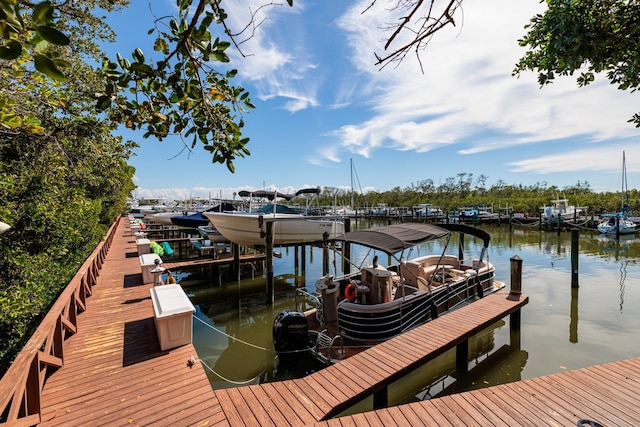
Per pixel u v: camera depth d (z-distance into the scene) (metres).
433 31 1.23
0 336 4.33
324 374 3.96
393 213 41.97
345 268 10.67
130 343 4.18
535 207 35.31
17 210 5.11
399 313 6.07
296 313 5.89
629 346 6.19
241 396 3.33
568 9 1.61
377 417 3.00
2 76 3.10
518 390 3.43
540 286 10.31
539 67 2.36
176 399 3.07
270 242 9.58
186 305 4.20
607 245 19.22
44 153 5.61
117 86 1.35
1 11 0.81
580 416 3.01
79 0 4.43
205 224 17.16
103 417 2.78
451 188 50.34
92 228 8.82
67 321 4.10
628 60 1.78
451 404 3.20
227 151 1.67
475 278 7.84
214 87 1.55
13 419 2.23
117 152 8.71
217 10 1.20
